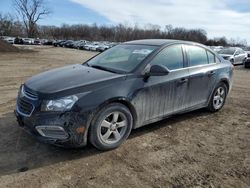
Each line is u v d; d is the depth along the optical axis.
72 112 3.74
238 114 6.22
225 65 6.20
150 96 4.54
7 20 71.75
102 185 3.33
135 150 4.24
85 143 3.94
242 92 8.88
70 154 4.02
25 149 4.11
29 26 76.31
